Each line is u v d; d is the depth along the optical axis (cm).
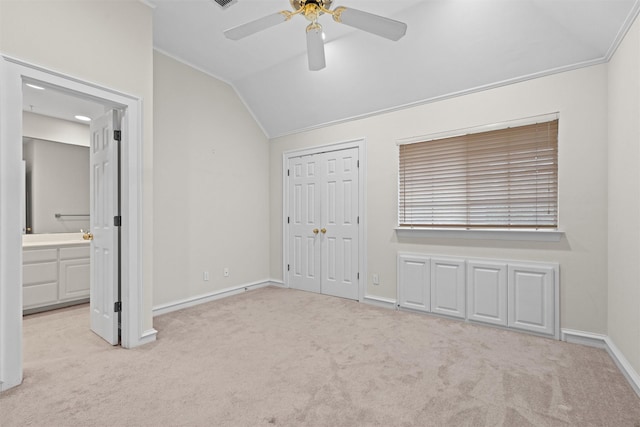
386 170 347
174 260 337
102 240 255
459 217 304
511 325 271
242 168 418
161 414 157
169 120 333
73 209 391
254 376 195
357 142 369
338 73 336
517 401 168
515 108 271
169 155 333
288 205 439
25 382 186
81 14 209
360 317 311
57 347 239
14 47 179
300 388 181
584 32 222
